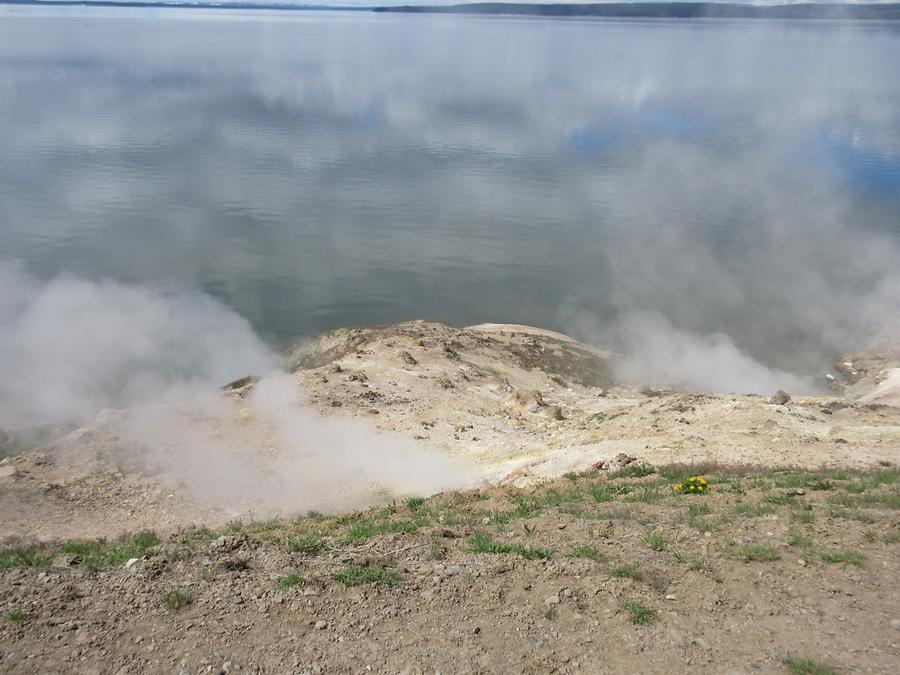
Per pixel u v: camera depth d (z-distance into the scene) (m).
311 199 80.12
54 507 14.45
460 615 7.28
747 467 13.51
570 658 6.55
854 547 8.23
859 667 6.14
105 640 6.77
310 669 6.41
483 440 19.53
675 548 8.62
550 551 8.69
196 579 7.99
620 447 16.23
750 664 6.33
